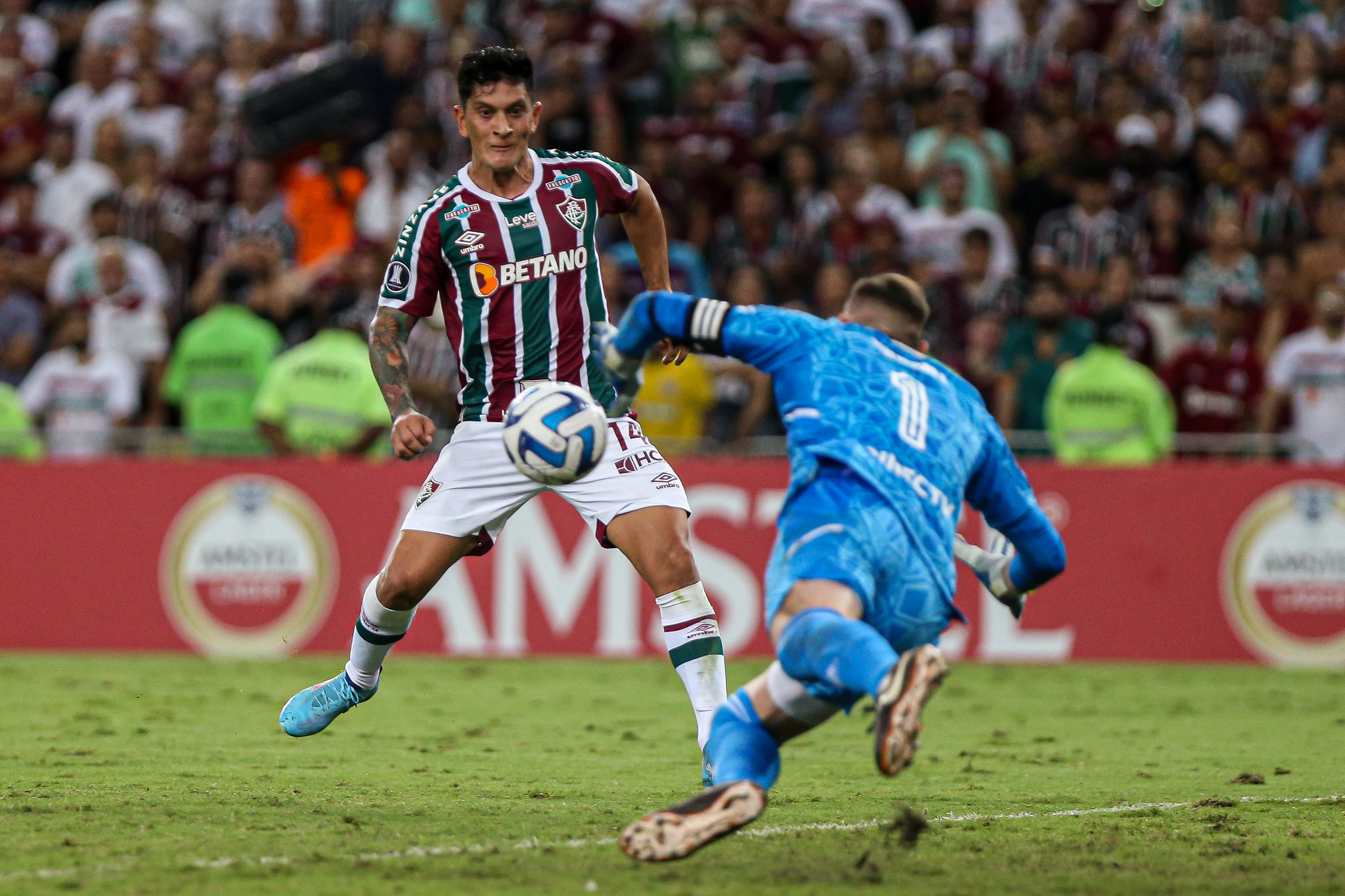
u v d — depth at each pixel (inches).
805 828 653.9
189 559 1416.1
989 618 1381.6
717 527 1384.1
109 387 1615.4
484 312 698.2
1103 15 1994.3
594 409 623.2
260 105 1818.4
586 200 711.1
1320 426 1499.8
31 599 1429.6
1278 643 1371.8
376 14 2076.8
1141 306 1680.6
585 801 718.5
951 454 545.6
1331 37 2050.9
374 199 1779.0
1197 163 1759.4
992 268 1683.1
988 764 865.5
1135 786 783.7
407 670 1314.0
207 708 1084.5
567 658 1384.1
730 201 1770.4
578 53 1893.5
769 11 1996.8
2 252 1731.1
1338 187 1724.9
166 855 576.1
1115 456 1429.6
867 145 1815.9
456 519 704.4
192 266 1838.1
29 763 836.6
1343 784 795.4
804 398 545.6
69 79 2271.2
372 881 530.3
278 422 1464.1
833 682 488.7
